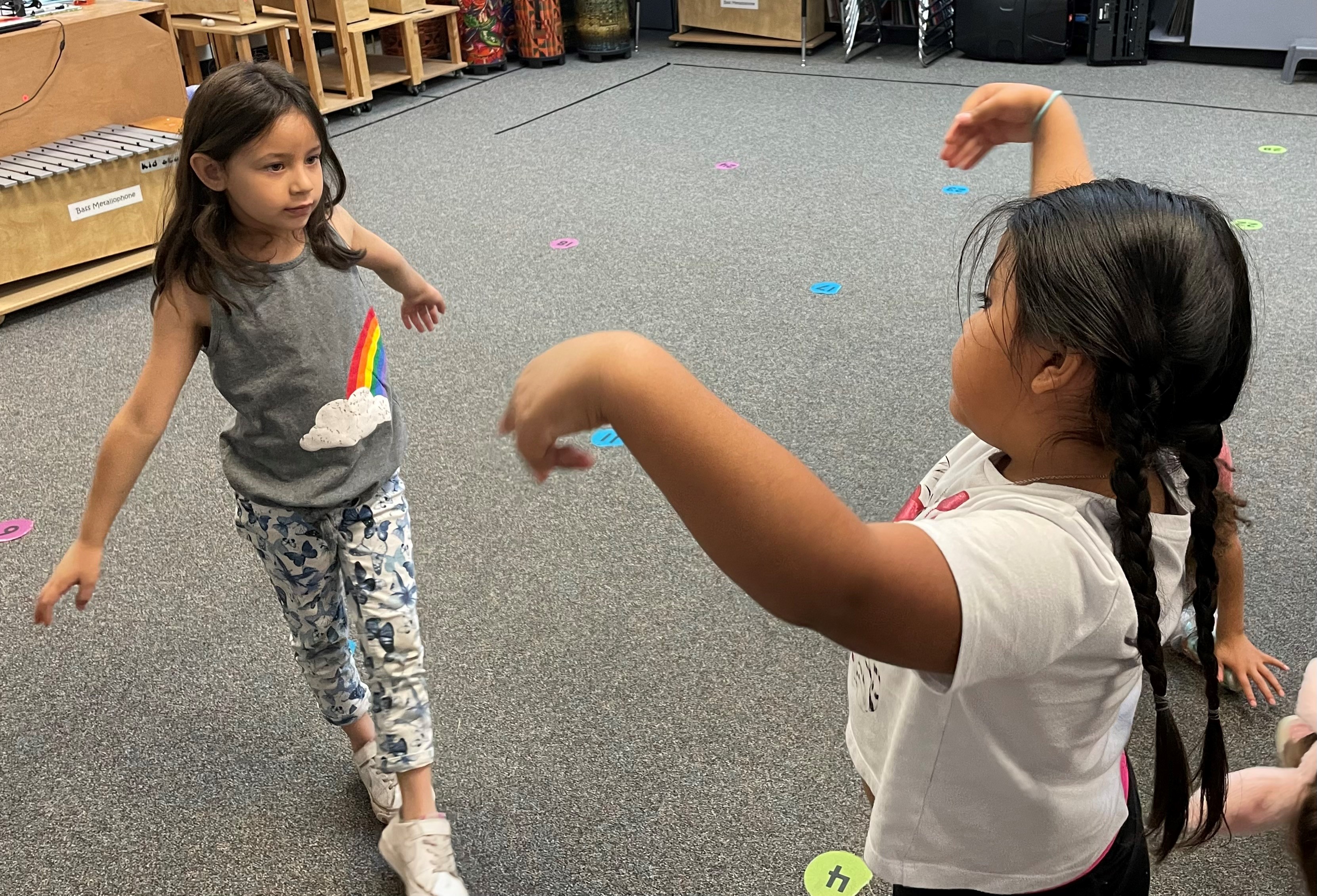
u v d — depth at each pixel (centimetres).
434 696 175
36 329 313
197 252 125
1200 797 90
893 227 352
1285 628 177
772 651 181
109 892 145
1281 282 296
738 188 395
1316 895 96
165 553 212
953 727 73
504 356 283
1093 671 68
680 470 49
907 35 587
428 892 130
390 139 470
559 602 195
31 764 165
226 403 267
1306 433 229
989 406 66
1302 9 491
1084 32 546
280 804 158
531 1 570
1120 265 60
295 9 483
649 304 308
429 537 214
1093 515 64
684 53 602
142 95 361
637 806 153
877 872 81
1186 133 424
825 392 256
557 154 443
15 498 231
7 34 320
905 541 56
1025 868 79
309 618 142
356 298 137
